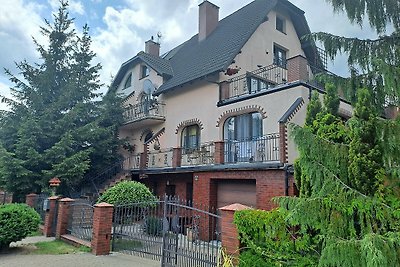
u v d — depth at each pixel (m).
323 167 4.52
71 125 17.23
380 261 3.34
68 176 15.46
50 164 15.88
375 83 5.30
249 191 11.51
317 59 13.44
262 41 16.52
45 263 7.72
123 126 19.86
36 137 16.14
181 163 14.99
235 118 14.11
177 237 7.46
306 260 4.95
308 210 4.23
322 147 4.57
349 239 3.97
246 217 5.63
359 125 4.49
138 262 7.84
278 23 17.98
